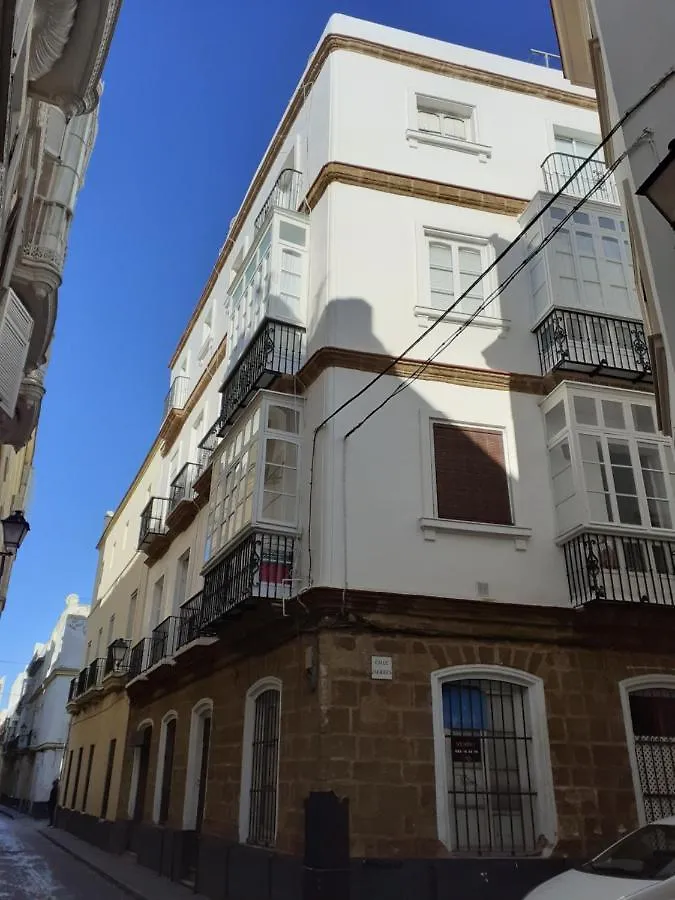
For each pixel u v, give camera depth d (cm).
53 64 852
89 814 2117
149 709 1694
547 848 884
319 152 1313
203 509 1535
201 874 1128
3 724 6694
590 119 1455
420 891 827
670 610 1005
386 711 901
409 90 1359
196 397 1850
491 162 1347
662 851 553
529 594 1018
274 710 1038
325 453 1041
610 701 983
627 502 1055
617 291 1195
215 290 1945
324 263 1185
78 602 4381
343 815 842
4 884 1301
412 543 1009
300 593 963
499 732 950
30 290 931
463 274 1238
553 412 1130
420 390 1109
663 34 676
